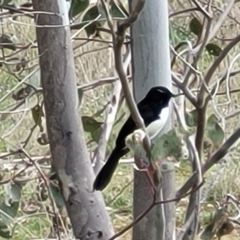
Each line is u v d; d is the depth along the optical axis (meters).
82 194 3.99
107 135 5.17
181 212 7.66
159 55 4.12
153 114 4.14
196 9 5.39
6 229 5.11
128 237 8.09
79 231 4.02
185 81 4.29
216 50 5.66
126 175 9.16
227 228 4.97
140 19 4.05
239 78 7.93
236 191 8.59
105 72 7.85
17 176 5.37
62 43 3.90
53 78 3.92
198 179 3.88
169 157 3.19
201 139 3.96
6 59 6.12
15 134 6.87
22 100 5.66
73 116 3.96
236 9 6.50
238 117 7.23
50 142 4.00
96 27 5.56
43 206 5.53
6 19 5.98
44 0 3.92
